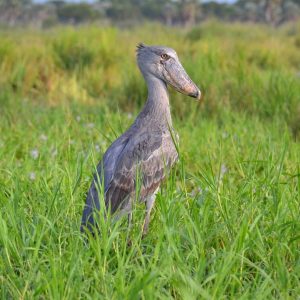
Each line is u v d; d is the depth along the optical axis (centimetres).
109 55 1441
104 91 1210
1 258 402
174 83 539
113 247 430
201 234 427
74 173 542
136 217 483
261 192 500
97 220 421
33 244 416
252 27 2914
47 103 1120
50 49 1439
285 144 580
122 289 356
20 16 9350
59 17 9581
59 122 852
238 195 493
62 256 396
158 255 406
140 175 487
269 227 446
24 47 1448
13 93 1131
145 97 1048
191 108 942
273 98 945
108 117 859
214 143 709
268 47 1717
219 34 2606
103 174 463
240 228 409
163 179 507
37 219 438
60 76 1306
